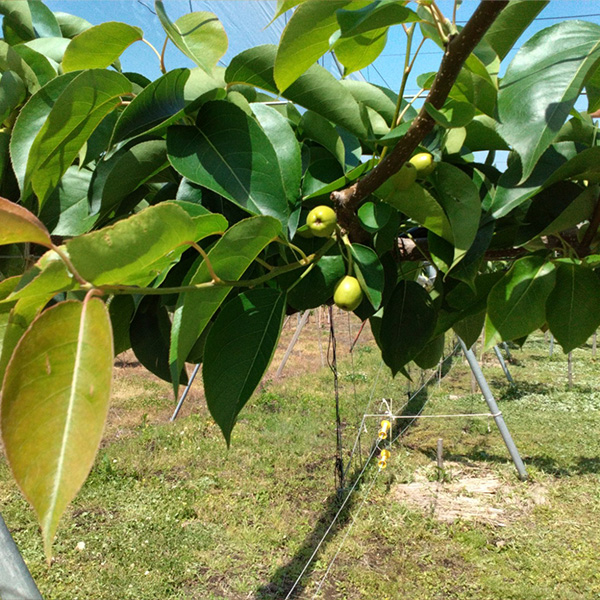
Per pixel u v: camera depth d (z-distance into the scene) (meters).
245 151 0.46
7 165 0.55
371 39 0.46
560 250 0.56
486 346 0.53
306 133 0.53
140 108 0.47
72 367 0.24
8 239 0.26
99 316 0.25
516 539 3.60
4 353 0.30
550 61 0.42
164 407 6.02
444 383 7.74
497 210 0.49
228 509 3.91
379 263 0.49
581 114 0.53
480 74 0.41
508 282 0.52
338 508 3.97
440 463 4.48
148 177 0.50
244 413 5.99
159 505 3.89
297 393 6.95
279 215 0.45
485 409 6.44
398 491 4.28
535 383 7.72
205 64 0.52
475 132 0.54
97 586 3.02
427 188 0.50
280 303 0.47
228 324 0.46
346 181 0.49
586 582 3.14
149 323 0.59
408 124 0.46
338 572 3.25
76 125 0.47
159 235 0.31
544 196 0.53
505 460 4.90
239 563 3.30
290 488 4.25
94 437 0.23
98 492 4.02
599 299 0.52
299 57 0.42
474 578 3.20
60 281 0.29
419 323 0.61
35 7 0.70
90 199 0.49
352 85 0.57
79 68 0.51
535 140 0.40
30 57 0.57
